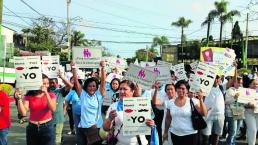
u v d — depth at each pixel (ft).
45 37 201.46
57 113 34.88
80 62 45.16
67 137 42.65
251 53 172.14
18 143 38.47
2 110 26.73
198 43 209.05
